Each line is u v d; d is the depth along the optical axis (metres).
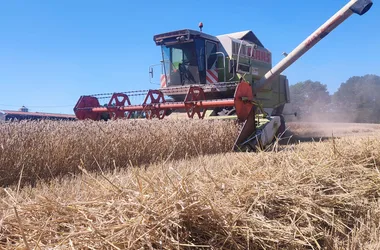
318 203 3.06
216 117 9.20
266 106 13.08
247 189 2.86
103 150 6.02
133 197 2.26
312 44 9.77
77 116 10.42
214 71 11.01
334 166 3.97
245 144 8.29
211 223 2.26
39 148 5.27
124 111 9.91
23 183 4.90
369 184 3.67
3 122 5.97
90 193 2.69
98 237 1.90
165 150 6.95
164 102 9.82
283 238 2.42
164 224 2.04
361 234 2.79
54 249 1.83
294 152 4.36
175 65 11.30
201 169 3.60
